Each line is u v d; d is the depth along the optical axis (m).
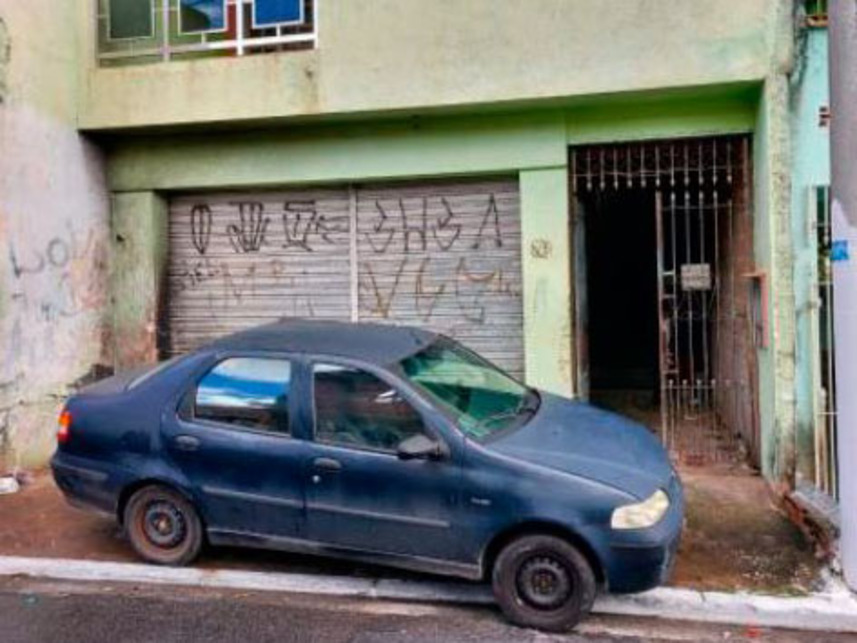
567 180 7.14
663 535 4.11
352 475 4.50
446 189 7.58
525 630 4.24
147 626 4.31
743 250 7.04
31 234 6.99
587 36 6.55
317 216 7.88
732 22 6.28
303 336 5.15
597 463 4.34
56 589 4.86
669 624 4.36
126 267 8.04
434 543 4.38
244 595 4.75
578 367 7.42
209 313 8.16
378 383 4.58
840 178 4.57
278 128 7.62
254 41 7.45
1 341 6.68
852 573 4.53
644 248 10.22
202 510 4.86
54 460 5.23
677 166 7.14
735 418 7.64
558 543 4.18
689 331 7.77
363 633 4.22
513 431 4.63
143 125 7.48
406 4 6.87
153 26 7.72
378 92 6.94
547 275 7.14
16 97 6.79
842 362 4.58
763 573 4.81
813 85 6.10
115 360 8.08
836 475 5.99
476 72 6.76
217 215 8.10
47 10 7.16
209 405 4.91
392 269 7.74
